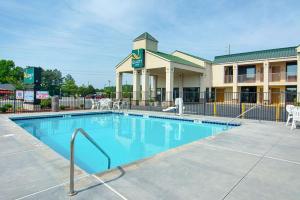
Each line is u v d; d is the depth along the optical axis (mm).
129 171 4047
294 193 3285
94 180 3621
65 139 8992
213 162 4660
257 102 27922
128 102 22875
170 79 23078
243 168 4328
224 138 7160
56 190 3254
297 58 22703
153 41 26484
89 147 7688
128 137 9711
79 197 3049
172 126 12477
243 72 30406
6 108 15383
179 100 15141
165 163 4535
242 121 11742
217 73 31062
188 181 3656
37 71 19531
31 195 3104
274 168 4355
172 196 3129
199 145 6172
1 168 4156
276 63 27516
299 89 22062
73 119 14633
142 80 25406
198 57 30453
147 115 15344
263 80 27406
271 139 7066
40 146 5785
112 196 3092
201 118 13312
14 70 73625
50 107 18469
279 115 14602
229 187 3455
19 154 5062
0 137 6887
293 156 5188
